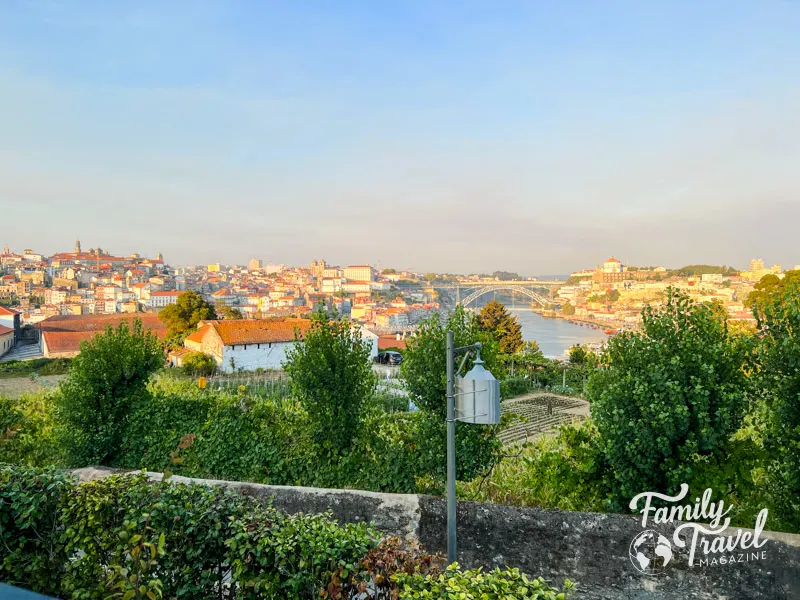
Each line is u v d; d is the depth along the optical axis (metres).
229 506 4.77
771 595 5.56
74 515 4.91
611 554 6.16
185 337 62.78
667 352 7.64
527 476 9.98
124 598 3.60
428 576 3.74
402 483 9.62
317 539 4.31
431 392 9.48
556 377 42.88
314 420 10.46
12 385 38.41
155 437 13.15
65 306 150.12
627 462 7.64
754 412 7.55
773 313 7.33
